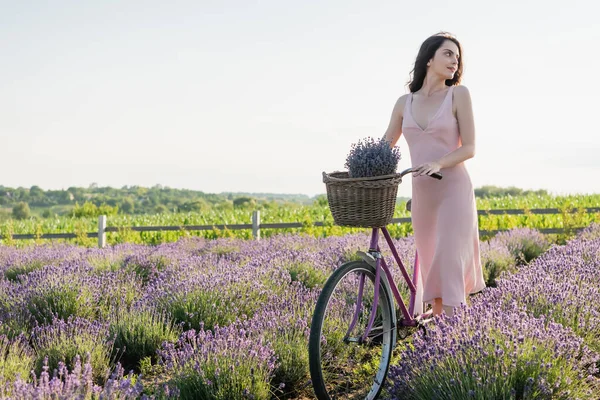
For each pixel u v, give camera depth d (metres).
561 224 14.49
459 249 3.73
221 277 5.78
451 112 3.70
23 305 5.38
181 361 3.70
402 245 8.68
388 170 3.18
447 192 3.74
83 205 39.56
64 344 4.19
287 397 3.71
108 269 8.14
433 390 3.02
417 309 4.01
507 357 3.07
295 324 4.25
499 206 21.33
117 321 4.93
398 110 4.01
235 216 21.95
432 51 3.77
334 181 3.11
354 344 4.08
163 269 7.98
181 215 24.53
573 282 5.00
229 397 3.37
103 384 3.94
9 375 3.44
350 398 3.57
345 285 3.77
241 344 3.71
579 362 3.27
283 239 11.69
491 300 4.48
